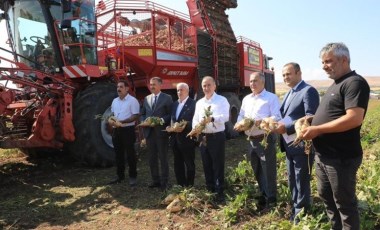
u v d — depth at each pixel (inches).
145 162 302.2
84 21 284.8
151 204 197.0
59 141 261.4
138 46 319.0
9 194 223.0
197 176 251.6
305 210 156.6
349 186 117.4
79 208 195.8
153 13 323.3
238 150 353.1
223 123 188.4
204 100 190.9
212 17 421.4
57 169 284.8
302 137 117.6
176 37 362.3
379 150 295.3
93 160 272.2
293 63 153.0
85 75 280.2
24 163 306.0
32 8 281.1
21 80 239.0
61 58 283.4
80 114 266.5
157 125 216.7
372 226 147.7
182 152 204.8
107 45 318.7
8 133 246.2
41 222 179.0
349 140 115.4
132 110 226.5
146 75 334.3
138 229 166.9
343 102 113.0
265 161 173.5
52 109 250.7
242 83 467.8
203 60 389.7
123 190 222.1
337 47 113.5
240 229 160.7
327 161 119.4
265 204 183.0
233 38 455.8
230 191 207.6
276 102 170.6
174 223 171.5
